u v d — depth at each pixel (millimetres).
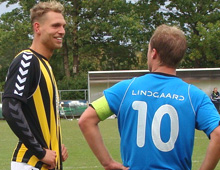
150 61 2666
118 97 2557
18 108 2992
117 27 31766
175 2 33906
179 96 2520
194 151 10070
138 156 2482
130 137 2521
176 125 2479
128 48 35719
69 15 33188
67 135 13938
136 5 34844
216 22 32031
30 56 3152
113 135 13758
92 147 2537
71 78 32031
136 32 31156
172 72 2609
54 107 3318
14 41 34062
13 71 3072
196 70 23062
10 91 3008
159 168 2455
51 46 3367
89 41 34531
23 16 34000
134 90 2555
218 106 22062
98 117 2547
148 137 2477
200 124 2504
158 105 2502
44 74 3227
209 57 32469
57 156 3336
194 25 34969
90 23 32594
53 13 3342
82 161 8734
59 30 3350
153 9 34562
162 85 2551
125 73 23062
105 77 23156
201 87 23469
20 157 3148
